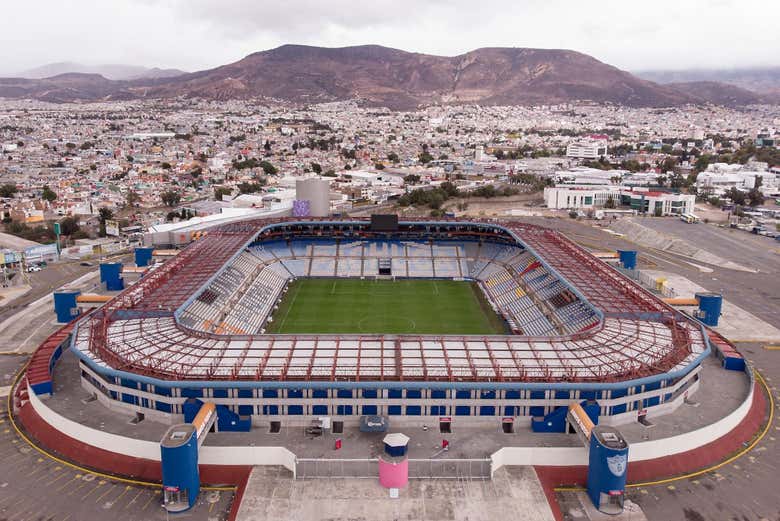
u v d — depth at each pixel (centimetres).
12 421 10862
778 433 10575
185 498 8481
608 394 10112
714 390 11606
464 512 8325
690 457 9638
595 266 16600
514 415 10231
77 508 8412
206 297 15762
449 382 9912
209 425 9544
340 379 9962
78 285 19588
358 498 8581
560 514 8362
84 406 10706
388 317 17062
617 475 8288
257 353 10781
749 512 8438
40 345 13738
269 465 9400
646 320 12688
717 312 16088
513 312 17025
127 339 11400
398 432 10025
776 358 14075
